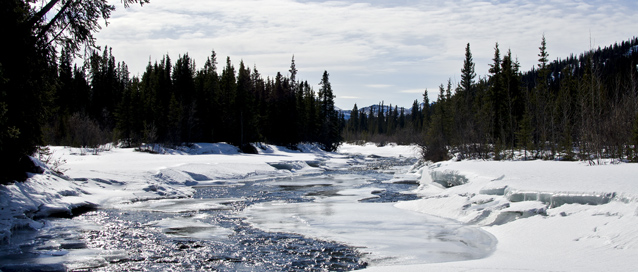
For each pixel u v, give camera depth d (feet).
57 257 31.81
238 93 200.75
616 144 75.87
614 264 24.52
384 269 27.96
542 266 26.09
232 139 200.13
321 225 44.88
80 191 58.85
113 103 219.82
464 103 136.98
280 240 38.27
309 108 249.55
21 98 45.91
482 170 62.34
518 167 61.21
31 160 53.72
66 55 48.19
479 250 33.73
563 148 96.99
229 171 100.17
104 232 40.40
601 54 292.81
